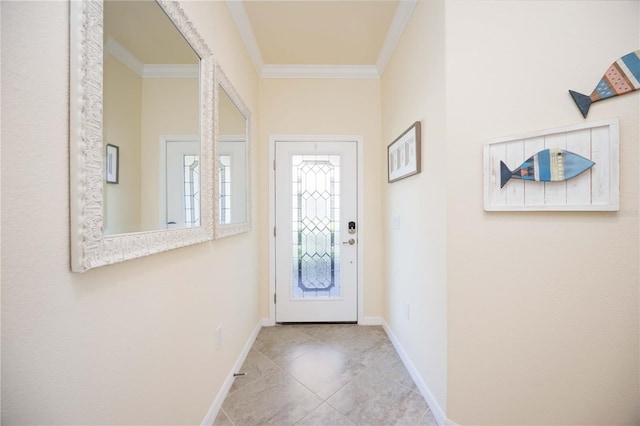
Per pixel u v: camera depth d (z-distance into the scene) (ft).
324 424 4.40
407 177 5.95
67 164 1.87
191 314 3.74
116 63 2.36
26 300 1.67
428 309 4.86
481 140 4.01
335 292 8.48
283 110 8.32
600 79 3.62
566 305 3.78
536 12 3.85
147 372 2.78
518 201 3.85
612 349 3.65
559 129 3.64
